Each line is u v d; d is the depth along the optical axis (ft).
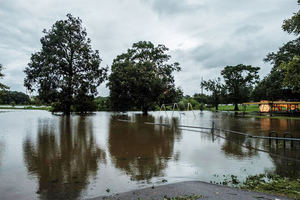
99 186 13.94
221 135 36.83
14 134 38.47
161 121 65.77
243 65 149.18
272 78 103.45
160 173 16.71
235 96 151.84
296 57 46.14
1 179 15.33
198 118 78.33
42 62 93.66
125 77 94.38
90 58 103.30
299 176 15.66
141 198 11.75
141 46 103.65
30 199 12.00
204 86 166.61
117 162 19.85
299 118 73.97
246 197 11.73
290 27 45.14
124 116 90.94
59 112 119.85
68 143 29.63
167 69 103.50
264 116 86.33
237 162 19.72
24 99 303.27
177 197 11.77
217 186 13.61
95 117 84.17
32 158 21.42
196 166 18.53
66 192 12.94
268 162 19.65
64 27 96.68
